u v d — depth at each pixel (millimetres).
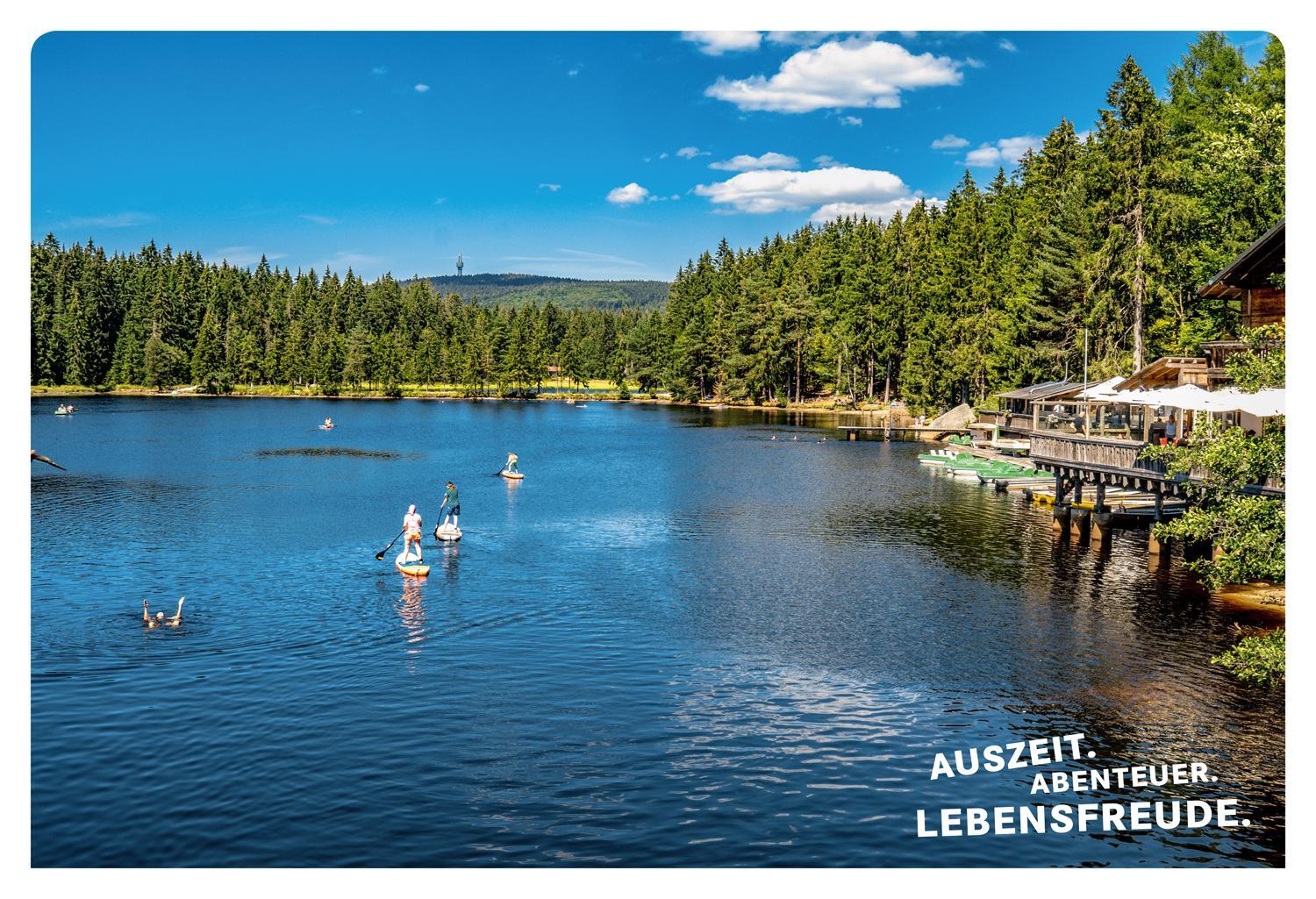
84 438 89062
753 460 71250
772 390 143625
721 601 28672
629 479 59406
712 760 17531
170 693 20453
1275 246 31531
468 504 48250
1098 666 22734
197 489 53562
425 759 17406
